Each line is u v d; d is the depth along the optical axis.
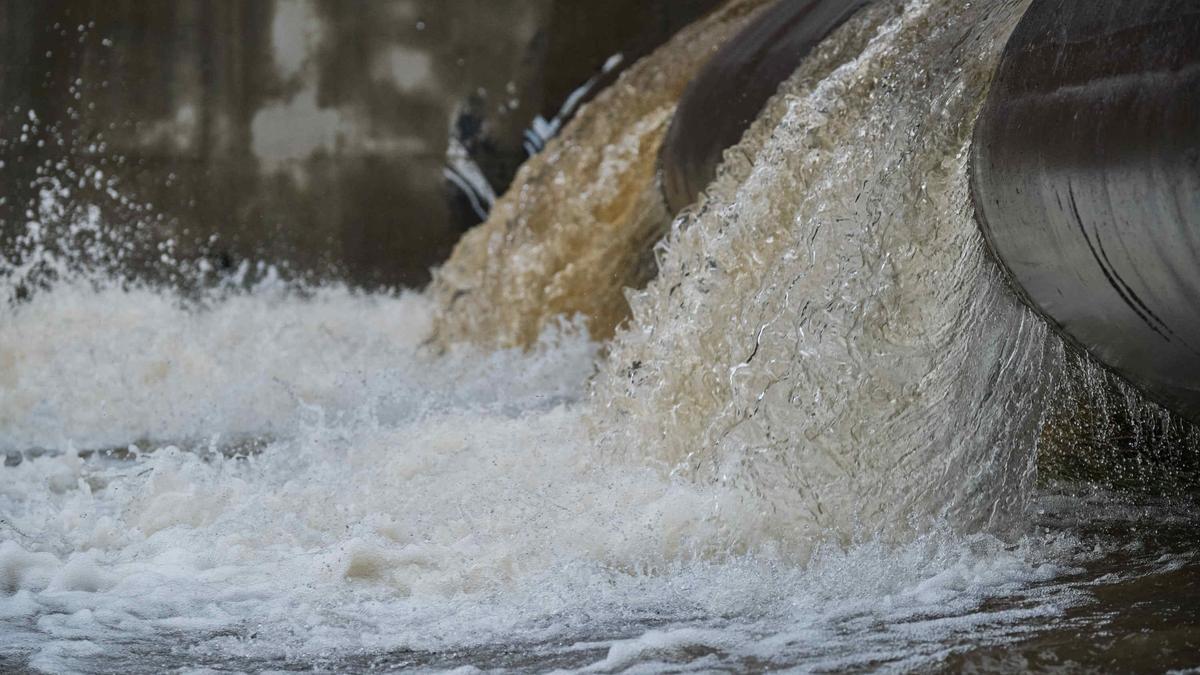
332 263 25.62
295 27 25.42
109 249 25.20
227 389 15.72
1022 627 6.12
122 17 25.05
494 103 25.77
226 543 8.28
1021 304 7.76
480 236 21.42
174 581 7.57
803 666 5.68
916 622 6.29
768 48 14.28
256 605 7.10
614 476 9.21
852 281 8.51
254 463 10.81
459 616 6.83
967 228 7.99
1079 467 9.02
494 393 15.20
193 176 25.36
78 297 20.00
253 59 25.41
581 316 16.81
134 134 25.23
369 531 8.29
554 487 9.02
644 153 17.80
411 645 6.34
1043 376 8.23
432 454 10.19
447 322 19.48
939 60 8.80
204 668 6.03
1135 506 8.55
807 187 9.96
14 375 16.27
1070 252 6.73
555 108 25.69
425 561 7.75
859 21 12.55
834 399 8.27
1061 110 6.71
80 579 7.54
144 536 8.67
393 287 25.70
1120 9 6.56
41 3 24.95
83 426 14.37
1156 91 6.03
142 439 13.74
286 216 25.58
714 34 19.69
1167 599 6.50
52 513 9.36
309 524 8.72
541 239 18.73
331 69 25.53
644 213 16.58
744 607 6.77
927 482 8.06
